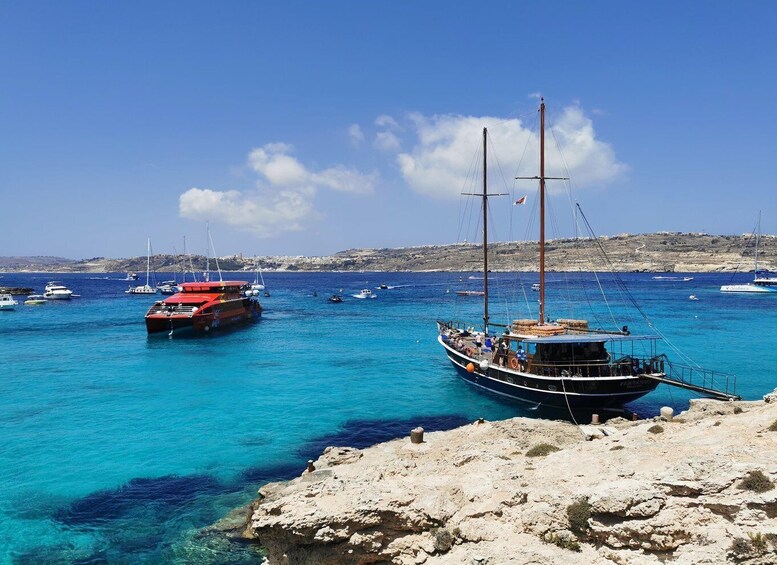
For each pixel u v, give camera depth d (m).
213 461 31.77
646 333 83.12
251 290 187.75
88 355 68.31
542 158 48.88
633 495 16.56
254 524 19.31
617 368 39.59
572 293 178.75
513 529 17.64
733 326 90.88
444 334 61.88
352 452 29.78
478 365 45.78
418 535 18.48
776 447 19.17
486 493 19.31
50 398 46.53
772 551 14.30
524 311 123.12
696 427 24.48
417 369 58.91
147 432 37.16
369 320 109.94
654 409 42.03
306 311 131.00
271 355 68.25
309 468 27.33
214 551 21.75
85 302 159.62
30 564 21.02
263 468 30.73
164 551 21.83
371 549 18.50
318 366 60.81
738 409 29.16
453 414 41.31
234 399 46.06
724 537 15.07
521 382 41.00
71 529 23.73
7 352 70.44
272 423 39.19
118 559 21.31
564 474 20.16
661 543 15.62
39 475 29.67
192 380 53.62
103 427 38.25
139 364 62.28
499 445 27.20
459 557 16.94
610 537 16.33
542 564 16.05
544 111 48.84
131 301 162.88
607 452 21.98
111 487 28.12
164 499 26.69
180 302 88.94
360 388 49.88
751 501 15.32
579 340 39.03
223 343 78.25
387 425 38.66
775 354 64.88
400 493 19.48
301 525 18.34
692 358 62.72
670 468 18.02
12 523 24.30
